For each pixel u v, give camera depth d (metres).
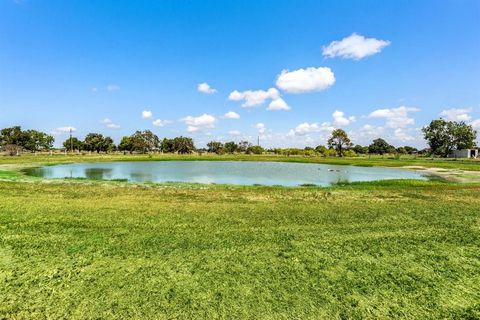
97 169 39.25
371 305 5.20
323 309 5.04
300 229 9.62
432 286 5.92
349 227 9.95
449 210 12.88
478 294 5.66
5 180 22.50
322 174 36.03
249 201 14.77
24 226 9.34
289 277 6.15
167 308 4.93
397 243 8.38
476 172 37.75
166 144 113.00
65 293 5.35
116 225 9.68
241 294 5.43
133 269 6.38
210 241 8.23
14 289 5.45
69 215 10.93
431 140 95.44
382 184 23.94
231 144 113.69
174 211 11.98
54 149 118.00
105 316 4.69
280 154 102.94
